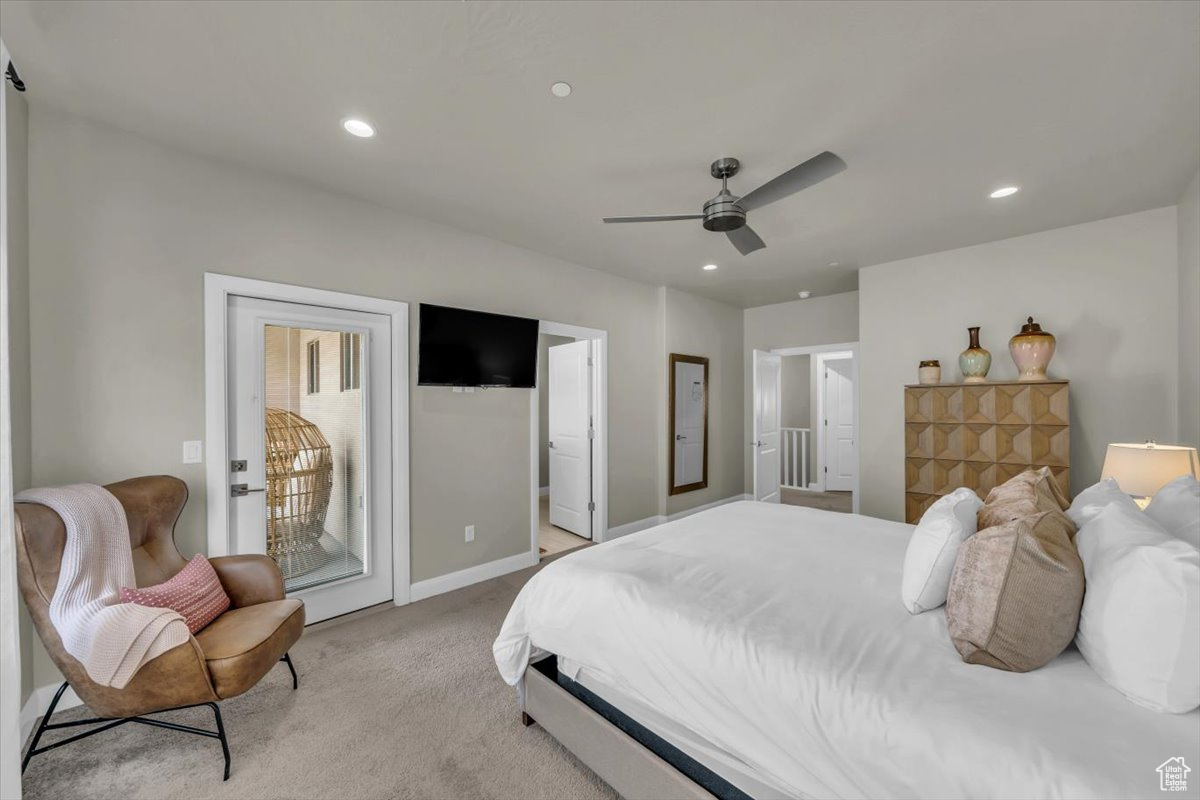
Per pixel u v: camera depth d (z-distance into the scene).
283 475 2.68
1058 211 3.05
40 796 1.57
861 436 4.26
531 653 1.95
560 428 5.02
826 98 1.91
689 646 1.39
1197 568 0.95
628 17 1.51
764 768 1.19
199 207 2.36
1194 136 2.19
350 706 2.05
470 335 3.35
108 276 2.13
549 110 2.00
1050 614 1.11
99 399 2.11
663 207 2.96
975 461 3.40
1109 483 1.74
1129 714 0.97
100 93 1.90
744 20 1.52
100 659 1.53
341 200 2.82
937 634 1.33
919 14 1.49
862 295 4.26
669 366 5.03
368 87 1.86
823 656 1.22
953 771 0.93
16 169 1.86
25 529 1.60
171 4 1.46
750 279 4.70
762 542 2.18
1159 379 3.01
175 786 1.62
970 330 3.55
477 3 1.46
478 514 3.51
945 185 2.68
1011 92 1.87
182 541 2.31
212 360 2.38
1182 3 1.43
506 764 1.73
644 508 4.92
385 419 3.06
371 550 3.00
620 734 1.53
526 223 3.24
